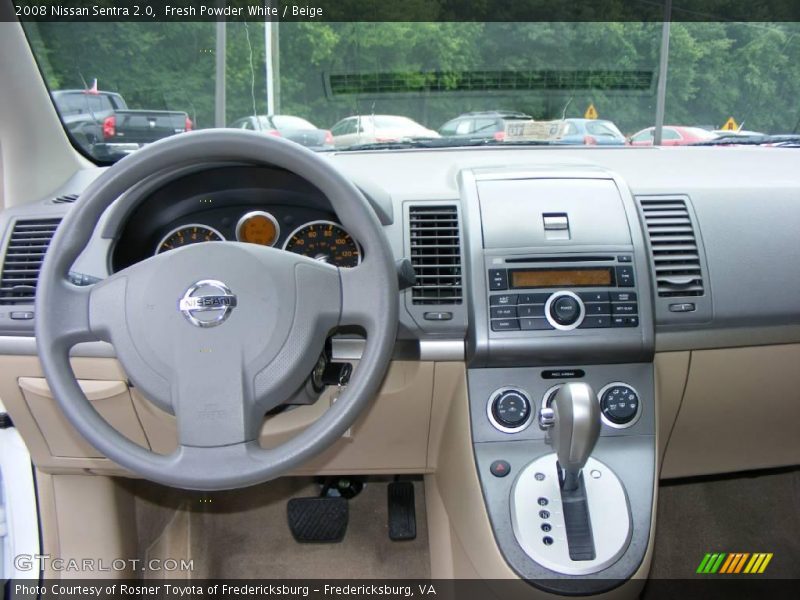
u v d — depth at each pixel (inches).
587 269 47.7
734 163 61.6
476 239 47.9
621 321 47.4
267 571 66.2
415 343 48.3
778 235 50.7
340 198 35.7
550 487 45.8
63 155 62.1
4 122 55.6
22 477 57.0
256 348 35.2
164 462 35.0
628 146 69.8
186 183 46.7
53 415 52.2
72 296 36.2
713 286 49.6
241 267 35.4
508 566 43.8
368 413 51.7
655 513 45.6
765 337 50.8
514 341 46.8
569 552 43.6
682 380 51.8
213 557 67.4
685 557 66.2
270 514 72.2
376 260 36.5
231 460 34.9
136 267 36.2
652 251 49.7
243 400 35.0
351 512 72.5
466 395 48.8
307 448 35.2
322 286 36.5
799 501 71.8
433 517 60.7
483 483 46.7
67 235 35.5
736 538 68.1
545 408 46.1
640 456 47.7
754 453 58.8
